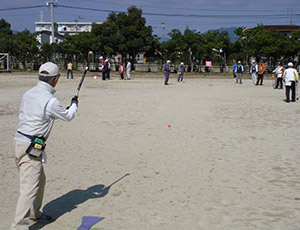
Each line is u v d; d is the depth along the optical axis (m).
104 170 6.07
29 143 3.64
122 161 6.60
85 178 5.68
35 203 4.05
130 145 7.77
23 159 3.67
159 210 4.49
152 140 8.23
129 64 31.33
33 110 3.69
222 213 4.40
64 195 4.98
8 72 38.12
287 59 42.28
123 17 42.97
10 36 43.72
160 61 45.97
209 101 15.36
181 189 5.21
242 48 43.72
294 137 8.64
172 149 7.47
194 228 4.00
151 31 44.06
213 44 41.97
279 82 22.62
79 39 42.75
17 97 16.00
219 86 24.45
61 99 15.32
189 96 17.25
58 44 42.69
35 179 3.68
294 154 7.13
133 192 5.10
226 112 12.35
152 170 6.09
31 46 42.50
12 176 5.71
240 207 4.58
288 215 4.34
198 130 9.34
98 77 34.09
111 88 21.45
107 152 7.20
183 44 42.94
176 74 41.22
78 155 6.96
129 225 4.08
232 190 5.18
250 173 5.96
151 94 17.98
